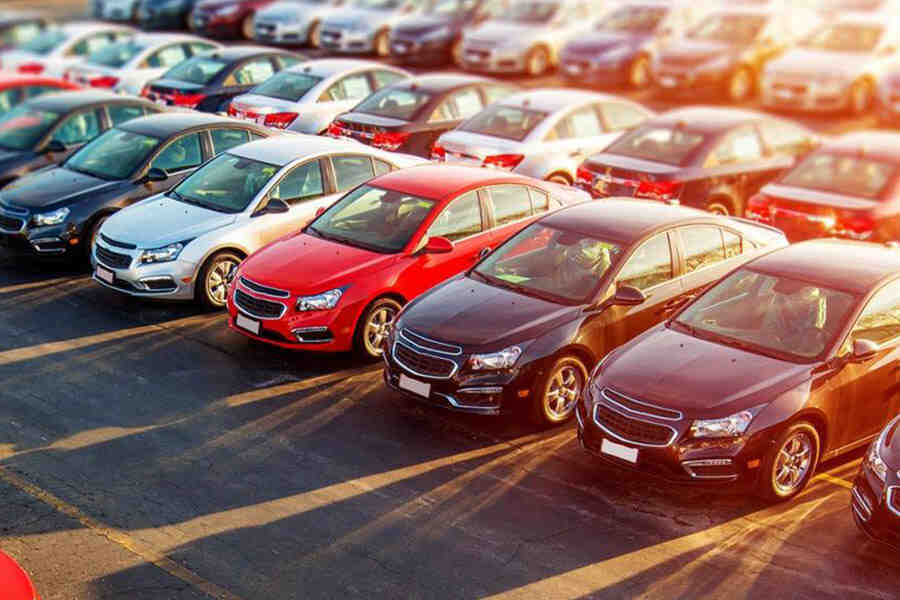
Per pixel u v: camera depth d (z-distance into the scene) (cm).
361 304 1059
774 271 921
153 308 1231
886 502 737
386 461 886
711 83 2369
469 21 2752
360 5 2881
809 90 2212
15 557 736
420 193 1140
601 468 885
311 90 1745
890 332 883
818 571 743
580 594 708
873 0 2595
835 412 844
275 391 1014
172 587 706
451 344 926
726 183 1460
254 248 1234
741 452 804
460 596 703
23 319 1187
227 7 2936
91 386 1016
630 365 866
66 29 2539
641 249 1001
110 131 1449
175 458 882
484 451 909
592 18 2736
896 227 1319
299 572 726
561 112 1580
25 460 873
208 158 1415
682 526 798
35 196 1343
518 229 1154
